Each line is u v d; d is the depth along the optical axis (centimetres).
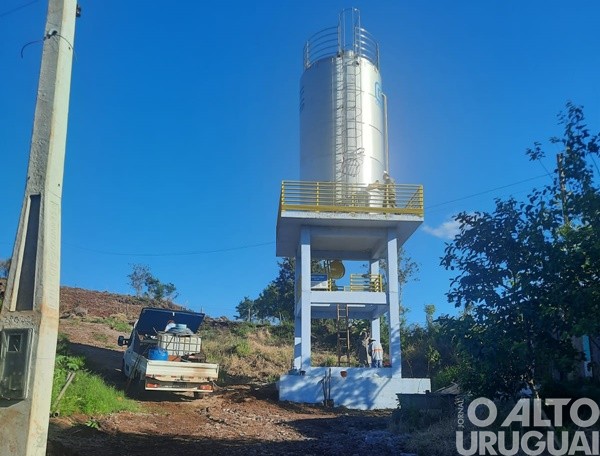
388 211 2495
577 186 1000
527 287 973
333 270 2850
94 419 1396
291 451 1126
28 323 695
